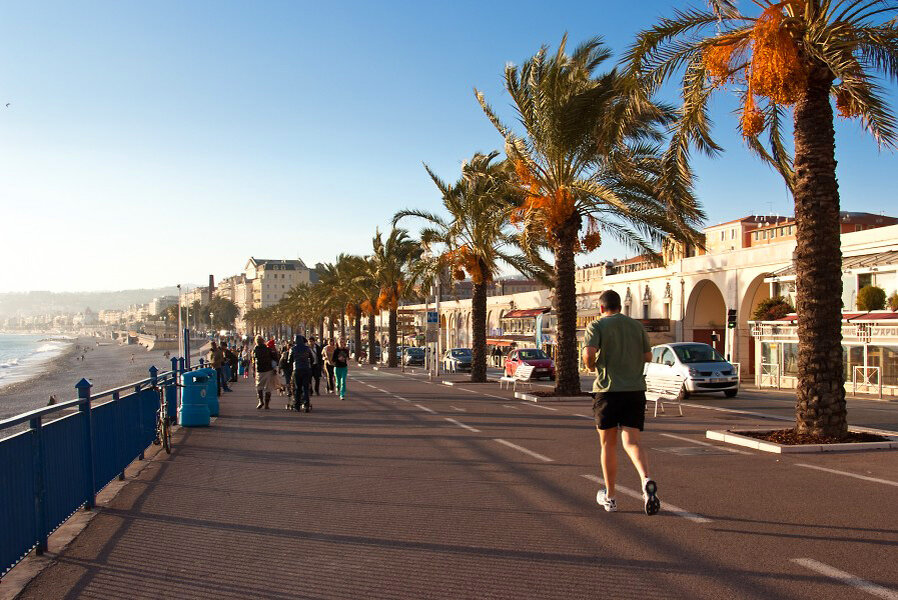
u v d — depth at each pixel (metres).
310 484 9.39
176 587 5.49
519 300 66.12
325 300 81.94
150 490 9.17
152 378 13.14
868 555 5.91
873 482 8.98
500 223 30.77
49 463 6.74
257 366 21.53
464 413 18.91
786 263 35.19
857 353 29.45
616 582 5.35
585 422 16.44
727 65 12.86
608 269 66.44
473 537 6.66
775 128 15.40
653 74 13.78
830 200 12.06
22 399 48.34
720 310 43.16
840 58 11.37
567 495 8.43
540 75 22.45
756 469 9.95
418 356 63.25
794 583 5.25
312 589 5.37
